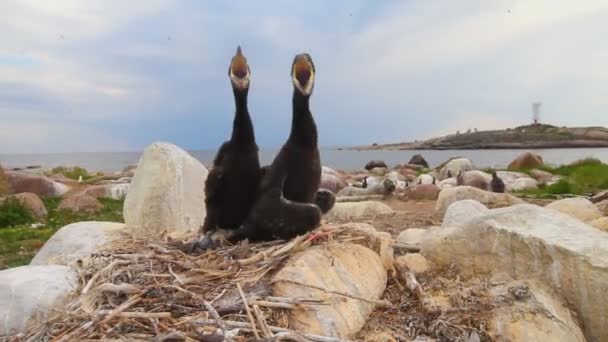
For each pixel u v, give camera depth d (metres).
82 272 1.17
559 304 1.22
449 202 2.89
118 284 1.05
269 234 1.25
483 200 2.86
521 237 1.29
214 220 1.33
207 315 0.93
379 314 1.17
